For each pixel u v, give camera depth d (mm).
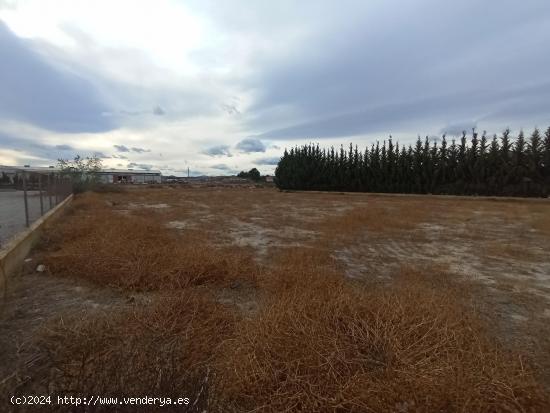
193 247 5625
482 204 21250
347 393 2076
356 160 39094
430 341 2531
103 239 5973
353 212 13859
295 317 2762
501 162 27812
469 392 2010
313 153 44719
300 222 11289
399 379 2154
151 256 4980
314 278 4277
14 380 2291
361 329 2684
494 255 6746
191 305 3301
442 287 4523
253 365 2258
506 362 2445
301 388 2133
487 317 3604
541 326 3436
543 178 25781
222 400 2195
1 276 4246
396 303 3057
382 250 7059
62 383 2238
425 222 12000
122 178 72875
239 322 3088
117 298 3953
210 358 2582
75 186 23359
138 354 2463
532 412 2029
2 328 3119
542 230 10062
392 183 34844
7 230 6824
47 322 3129
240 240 7805
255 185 63938
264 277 4496
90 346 2512
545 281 5059
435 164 32281
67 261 4949
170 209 14914
